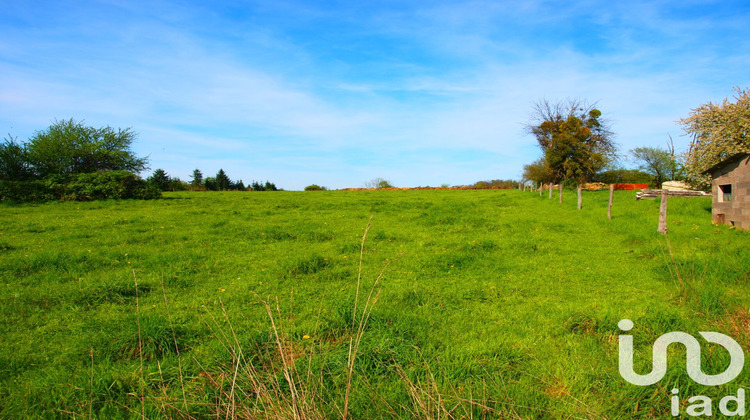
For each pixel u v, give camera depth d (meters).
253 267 8.90
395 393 3.61
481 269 8.46
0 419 3.43
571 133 42.88
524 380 3.94
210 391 3.65
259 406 3.39
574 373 4.05
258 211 20.98
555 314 5.72
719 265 7.30
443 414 3.23
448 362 4.18
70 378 4.04
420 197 35.03
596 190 39.72
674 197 22.20
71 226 14.77
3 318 5.72
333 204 25.50
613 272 7.97
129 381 3.92
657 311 5.23
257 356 4.19
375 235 12.88
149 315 5.79
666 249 9.52
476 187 65.81
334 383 3.74
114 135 34.62
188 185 73.12
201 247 11.09
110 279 7.65
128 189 28.08
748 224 11.70
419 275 8.12
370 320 5.11
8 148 28.62
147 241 11.89
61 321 5.70
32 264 8.46
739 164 12.03
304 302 6.51
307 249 10.85
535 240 11.73
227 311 6.11
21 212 19.75
